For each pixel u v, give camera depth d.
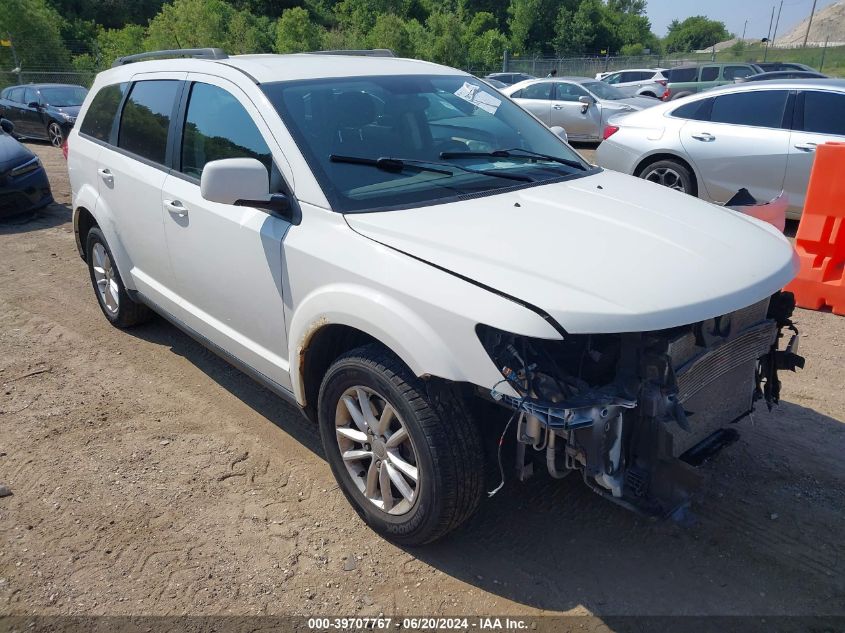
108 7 63.22
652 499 2.47
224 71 3.58
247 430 3.86
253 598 2.69
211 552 2.93
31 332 5.27
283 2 73.00
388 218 2.79
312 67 3.60
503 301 2.28
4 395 4.29
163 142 3.99
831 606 2.57
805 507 3.10
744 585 2.69
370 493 2.93
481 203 2.95
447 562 2.84
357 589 2.72
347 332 2.98
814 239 5.24
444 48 47.47
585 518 3.07
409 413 2.54
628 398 2.35
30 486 3.39
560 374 2.37
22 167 8.66
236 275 3.36
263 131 3.19
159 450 3.67
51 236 8.16
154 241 4.09
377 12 67.56
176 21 40.53
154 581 2.78
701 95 7.84
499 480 2.84
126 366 4.67
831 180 5.10
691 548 2.88
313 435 3.80
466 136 3.63
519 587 2.71
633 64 35.50
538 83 15.21
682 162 7.85
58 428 3.90
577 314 2.22
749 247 2.79
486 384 2.29
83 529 3.08
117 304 5.05
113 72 4.91
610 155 8.50
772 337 2.96
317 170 2.99
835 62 39.56
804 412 3.88
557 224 2.76
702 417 2.67
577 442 2.34
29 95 16.62
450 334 2.36
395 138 3.35
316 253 2.83
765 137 7.20
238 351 3.57
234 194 2.83
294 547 2.95
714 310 2.39
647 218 2.91
